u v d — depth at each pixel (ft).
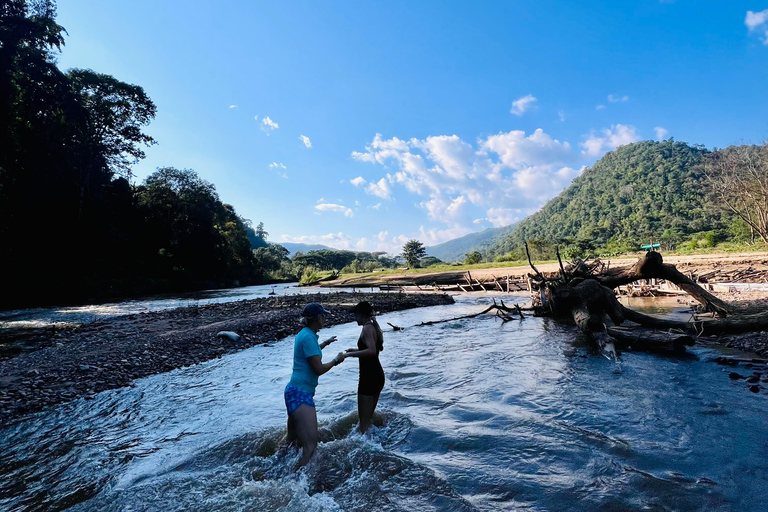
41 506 10.57
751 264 70.85
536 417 15.34
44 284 89.20
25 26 88.99
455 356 27.25
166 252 158.10
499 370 22.91
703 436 13.04
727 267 70.23
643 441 12.85
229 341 35.04
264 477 11.59
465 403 17.43
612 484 10.32
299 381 13.03
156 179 175.01
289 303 68.28
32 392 21.75
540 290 45.55
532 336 33.60
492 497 9.96
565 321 40.88
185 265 168.96
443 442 13.44
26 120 97.55
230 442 13.97
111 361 28.17
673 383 18.92
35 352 32.45
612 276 39.78
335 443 13.42
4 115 86.74
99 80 131.44
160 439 15.12
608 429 13.93
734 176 146.30
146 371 26.05
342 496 10.34
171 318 51.16
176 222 174.81
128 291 117.80
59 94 104.47
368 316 15.17
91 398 20.81
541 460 11.83
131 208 154.30
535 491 10.12
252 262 250.57
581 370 22.08
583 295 36.22
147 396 20.71
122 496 10.75
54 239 107.96
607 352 25.07
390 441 13.84
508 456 12.19
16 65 90.07
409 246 285.02
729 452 11.87
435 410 16.76
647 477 10.59
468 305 66.08
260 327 41.55
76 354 30.94
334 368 25.48
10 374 25.57
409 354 28.63
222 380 23.44
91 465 13.05
